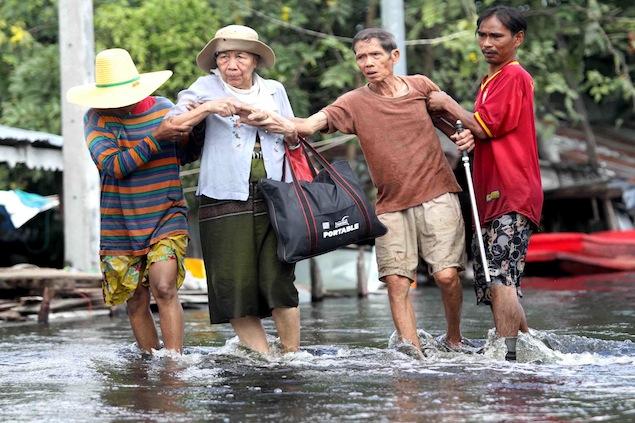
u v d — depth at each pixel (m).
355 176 16.23
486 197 16.27
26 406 12.51
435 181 16.34
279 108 16.67
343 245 15.87
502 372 14.24
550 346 17.11
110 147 16.41
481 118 16.02
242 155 15.97
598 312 23.80
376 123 16.33
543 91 45.44
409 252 16.42
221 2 43.25
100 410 12.18
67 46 32.91
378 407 11.95
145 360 16.36
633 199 48.19
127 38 40.69
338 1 45.06
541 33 45.81
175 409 12.14
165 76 16.98
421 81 16.52
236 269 16.06
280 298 16.09
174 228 16.53
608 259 43.25
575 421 11.00
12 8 44.34
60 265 43.34
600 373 14.02
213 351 17.44
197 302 30.62
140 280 16.81
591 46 47.47
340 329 21.58
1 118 43.81
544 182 48.88
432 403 12.09
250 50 16.30
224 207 16.06
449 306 16.80
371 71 16.27
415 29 43.72
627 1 49.84
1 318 26.94
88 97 16.53
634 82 57.72
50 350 18.41
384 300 32.25
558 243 43.12
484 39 16.23
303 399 12.55
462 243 16.52
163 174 16.52
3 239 41.88
